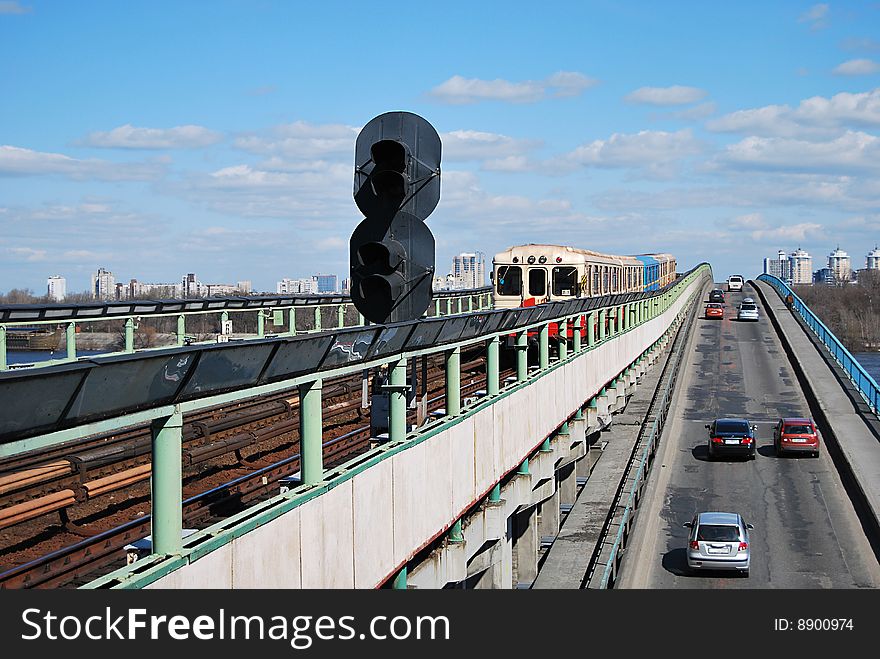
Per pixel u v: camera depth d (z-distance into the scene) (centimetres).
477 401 1539
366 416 1800
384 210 1177
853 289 16450
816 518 2997
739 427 3800
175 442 700
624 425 3941
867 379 4669
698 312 9438
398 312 1176
